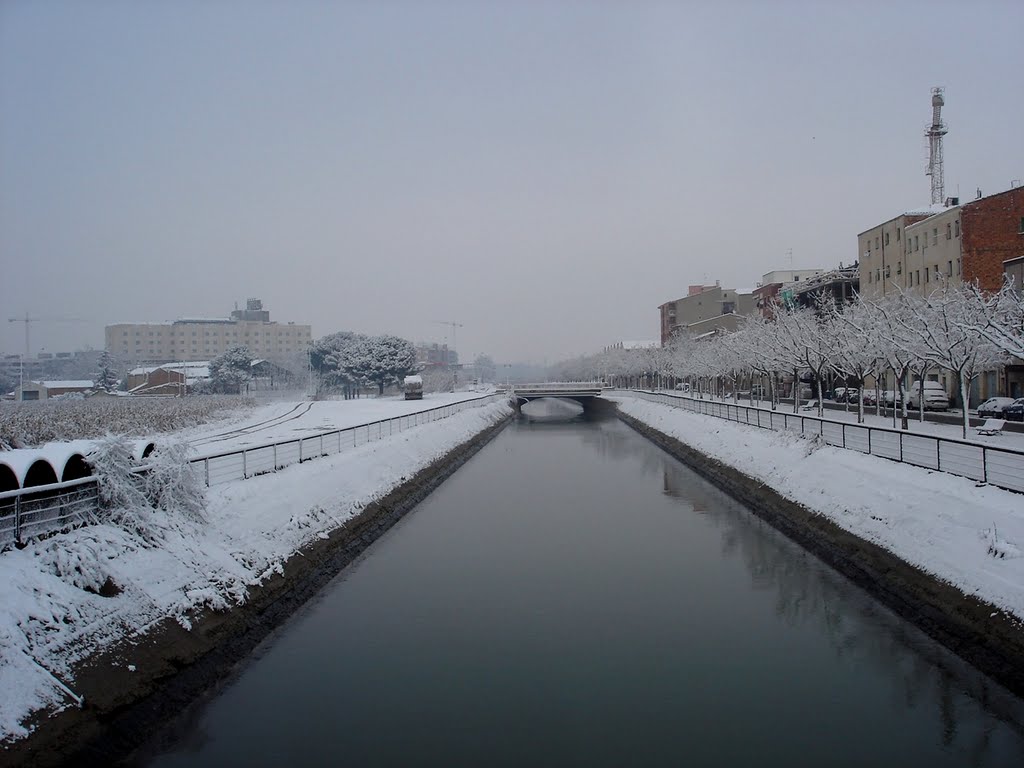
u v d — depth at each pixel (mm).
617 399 106875
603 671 16625
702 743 13445
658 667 16781
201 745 13477
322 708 14883
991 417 40594
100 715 12492
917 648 17234
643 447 62125
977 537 17703
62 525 15227
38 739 11125
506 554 26688
